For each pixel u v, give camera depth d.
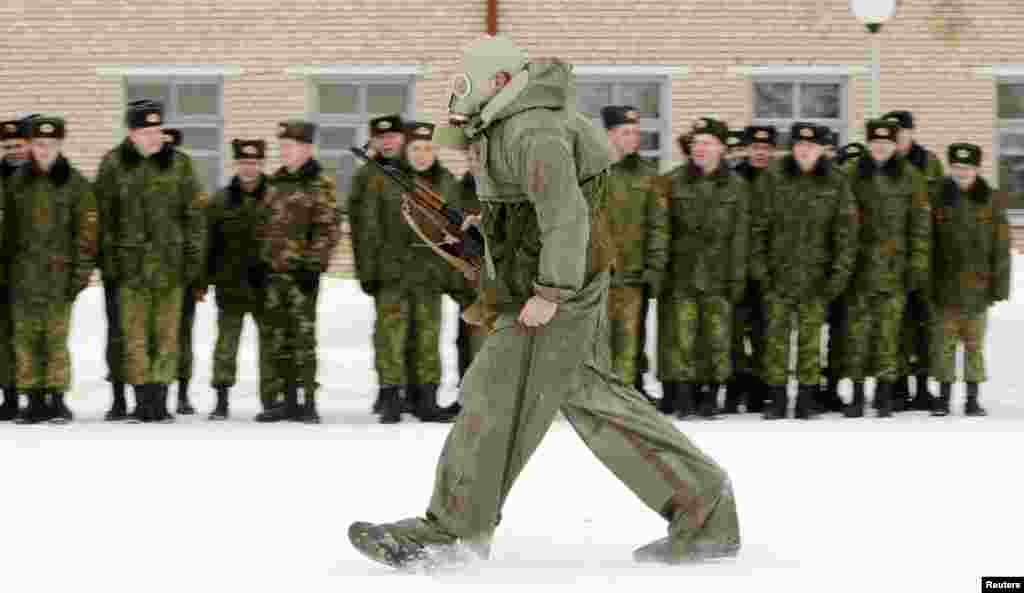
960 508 10.48
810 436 14.88
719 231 16.91
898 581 8.03
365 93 30.23
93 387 19.52
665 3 30.09
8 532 9.66
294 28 30.06
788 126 30.36
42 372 16.59
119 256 16.50
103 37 30.14
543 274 7.73
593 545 9.18
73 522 10.04
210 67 30.08
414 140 16.50
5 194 16.44
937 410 17.45
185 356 17.41
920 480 11.82
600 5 30.09
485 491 8.10
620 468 8.30
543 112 7.80
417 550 8.16
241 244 17.02
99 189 16.58
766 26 30.19
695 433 15.21
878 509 10.43
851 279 17.27
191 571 8.38
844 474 12.15
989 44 30.30
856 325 17.27
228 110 30.17
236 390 19.38
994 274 17.38
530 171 7.68
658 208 16.86
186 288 17.27
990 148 30.39
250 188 17.05
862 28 30.19
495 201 7.98
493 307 8.01
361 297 23.59
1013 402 18.67
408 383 17.06
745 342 17.80
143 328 16.59
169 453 13.64
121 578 8.23
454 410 16.89
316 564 8.55
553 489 11.39
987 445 14.06
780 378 17.14
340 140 30.25
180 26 30.12
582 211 7.71
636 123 16.91
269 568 8.45
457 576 8.12
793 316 17.34
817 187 16.92
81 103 30.23
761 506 10.55
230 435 15.16
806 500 10.83
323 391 19.27
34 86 30.25
